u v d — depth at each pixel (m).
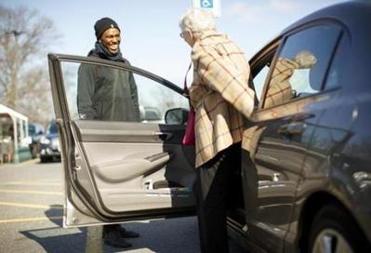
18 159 26.28
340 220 2.56
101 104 4.61
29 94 59.88
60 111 4.25
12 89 58.97
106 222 4.24
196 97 3.83
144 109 4.77
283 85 3.32
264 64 3.93
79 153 4.17
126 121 4.61
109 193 4.20
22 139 29.19
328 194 2.63
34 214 7.65
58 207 8.28
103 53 5.14
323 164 2.63
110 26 5.12
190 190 4.43
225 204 3.86
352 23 2.79
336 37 2.89
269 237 3.24
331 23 2.99
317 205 2.81
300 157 2.85
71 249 5.37
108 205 4.17
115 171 4.24
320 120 2.74
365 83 2.54
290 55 3.36
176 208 4.37
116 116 4.63
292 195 2.93
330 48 2.92
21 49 59.34
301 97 3.06
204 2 7.54
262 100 3.52
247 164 3.51
